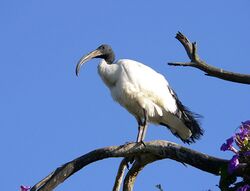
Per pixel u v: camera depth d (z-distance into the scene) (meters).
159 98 14.82
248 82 8.92
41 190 10.91
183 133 14.86
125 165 11.25
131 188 11.38
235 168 7.93
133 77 14.79
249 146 8.08
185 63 9.16
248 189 7.82
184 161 9.66
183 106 14.73
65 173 10.93
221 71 9.02
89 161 10.99
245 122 8.28
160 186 9.03
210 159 9.26
